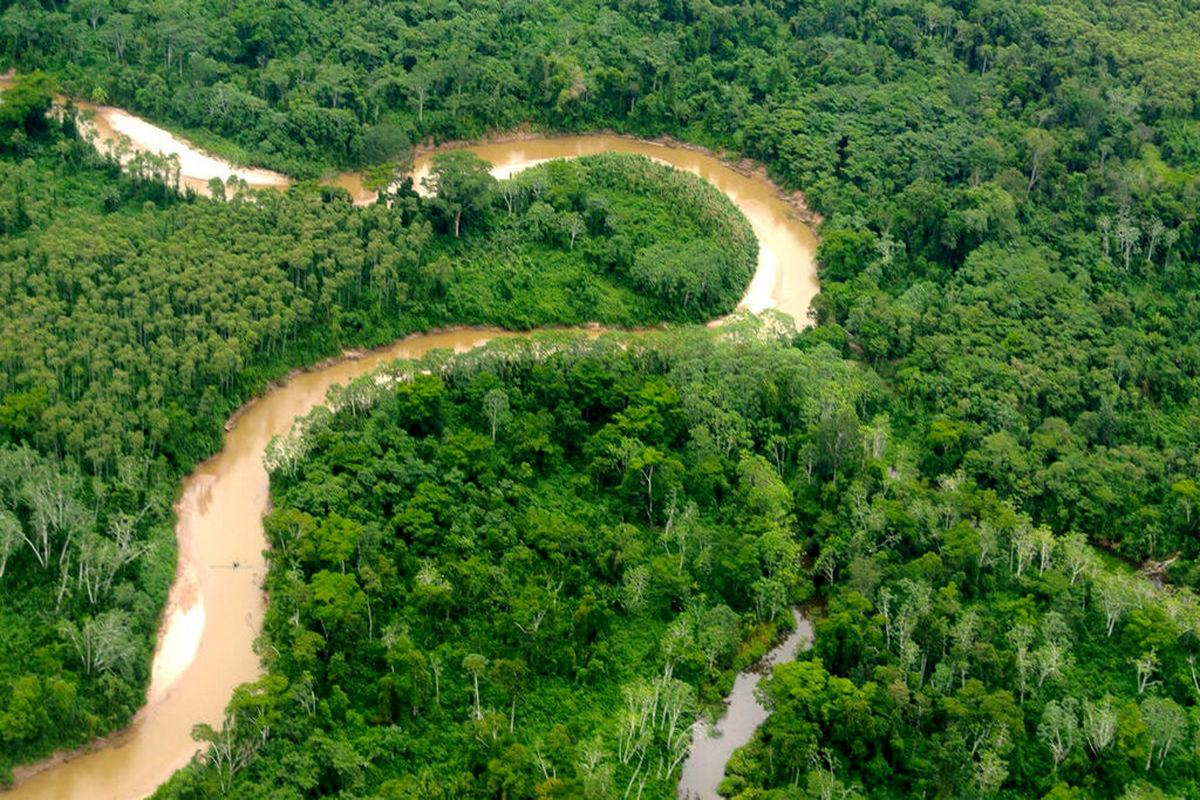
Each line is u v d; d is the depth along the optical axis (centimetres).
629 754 16825
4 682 16475
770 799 16250
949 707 17312
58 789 16100
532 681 17612
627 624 18775
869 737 17000
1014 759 17162
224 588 18938
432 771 16162
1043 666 18100
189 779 15488
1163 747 17438
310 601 17425
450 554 18925
